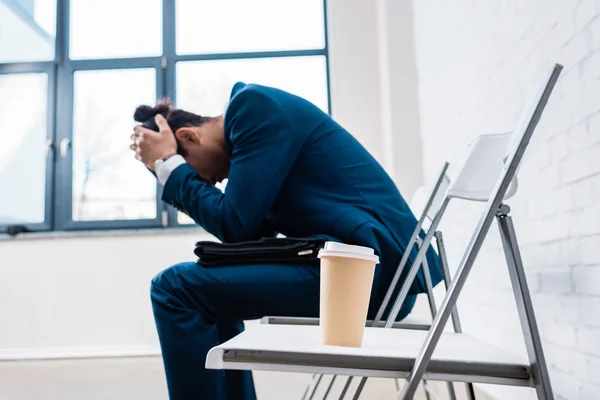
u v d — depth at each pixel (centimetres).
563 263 157
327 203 138
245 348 79
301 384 282
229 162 159
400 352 81
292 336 97
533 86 178
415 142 353
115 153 421
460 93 263
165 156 147
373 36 397
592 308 141
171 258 385
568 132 152
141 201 417
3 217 416
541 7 170
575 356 151
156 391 285
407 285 127
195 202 139
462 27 256
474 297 245
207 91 423
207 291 125
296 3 427
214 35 427
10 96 425
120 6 429
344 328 88
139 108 162
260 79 423
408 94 357
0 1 434
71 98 424
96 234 385
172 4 427
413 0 361
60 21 428
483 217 82
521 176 186
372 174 145
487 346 96
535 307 178
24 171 420
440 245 148
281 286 126
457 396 260
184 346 122
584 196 144
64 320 377
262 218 134
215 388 122
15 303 378
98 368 336
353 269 89
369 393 266
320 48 423
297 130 139
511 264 88
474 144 119
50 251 383
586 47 142
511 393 203
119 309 379
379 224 136
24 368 341
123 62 424
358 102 392
